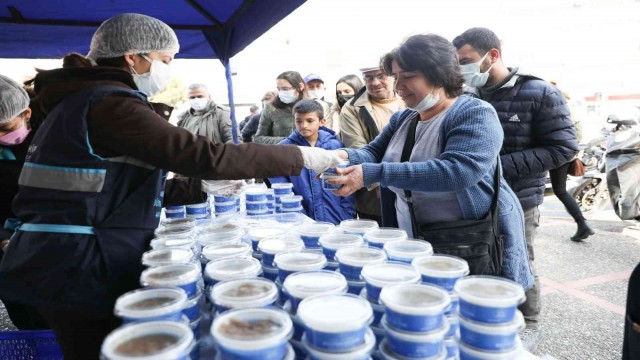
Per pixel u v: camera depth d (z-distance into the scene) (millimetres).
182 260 1291
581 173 4473
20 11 2914
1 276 1280
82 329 1371
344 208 2893
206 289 1277
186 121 4859
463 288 973
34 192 1283
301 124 2973
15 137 2096
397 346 892
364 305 943
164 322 898
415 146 1803
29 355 1927
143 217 1379
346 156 1981
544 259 4461
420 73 1635
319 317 874
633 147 4727
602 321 3129
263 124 4566
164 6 2994
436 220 1749
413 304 905
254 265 1271
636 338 1295
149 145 1217
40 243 1251
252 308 942
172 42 1565
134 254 1357
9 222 1479
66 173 1244
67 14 3002
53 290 1262
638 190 4719
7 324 3168
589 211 6043
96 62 1496
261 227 1773
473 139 1549
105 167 1280
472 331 889
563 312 3281
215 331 855
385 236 1511
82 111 1214
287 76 4281
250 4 2867
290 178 2957
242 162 1318
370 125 3107
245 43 3307
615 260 4395
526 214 2461
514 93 2391
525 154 2311
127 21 1442
